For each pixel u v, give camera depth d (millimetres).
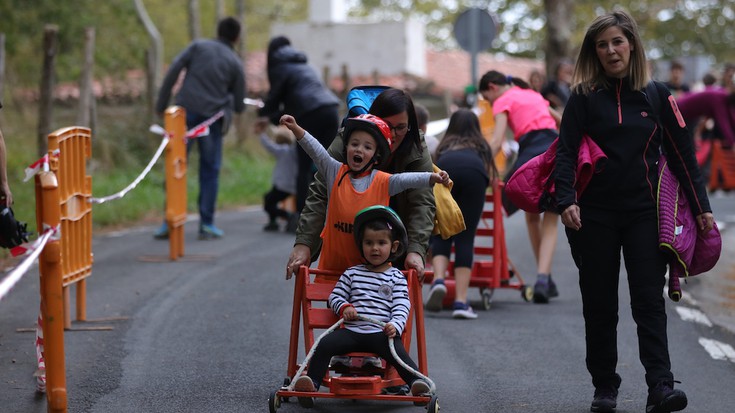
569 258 16984
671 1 61125
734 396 9000
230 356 9766
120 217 20453
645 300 7801
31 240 16391
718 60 75688
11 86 29047
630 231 7898
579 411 8258
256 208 24281
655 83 8000
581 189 7988
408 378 7633
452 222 8328
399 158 7980
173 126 15141
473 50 24531
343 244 7840
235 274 14211
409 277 7730
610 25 7812
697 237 8047
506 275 13070
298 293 7922
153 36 33812
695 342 11164
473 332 11234
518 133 13195
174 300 12336
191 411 7996
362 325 7648
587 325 8172
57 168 8516
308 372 7633
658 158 7957
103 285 13195
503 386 9016
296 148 18000
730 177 28953
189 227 19531
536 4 64438
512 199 8453
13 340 10039
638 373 9680
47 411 7293
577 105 7961
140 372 9125
